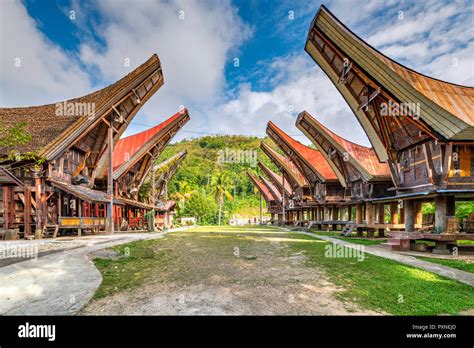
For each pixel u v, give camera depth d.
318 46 12.78
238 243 13.63
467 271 6.92
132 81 18.56
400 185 13.43
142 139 27.31
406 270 7.04
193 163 89.19
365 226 16.17
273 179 43.81
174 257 9.23
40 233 14.50
